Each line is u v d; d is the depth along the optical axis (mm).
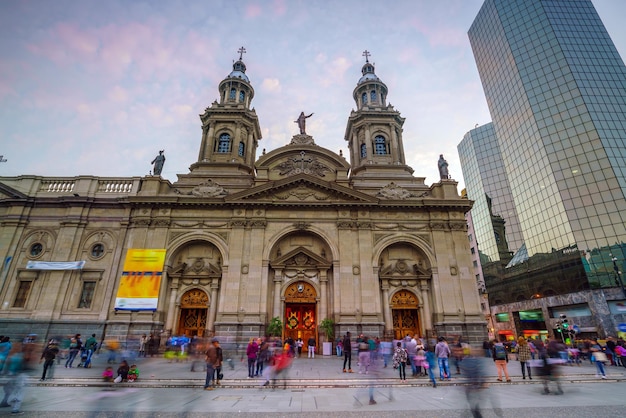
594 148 47375
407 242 30547
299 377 15508
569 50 55688
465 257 29938
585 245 43750
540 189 51781
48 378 14812
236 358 24219
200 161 38719
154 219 29953
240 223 30031
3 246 28359
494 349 15375
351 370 17406
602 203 44531
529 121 55656
